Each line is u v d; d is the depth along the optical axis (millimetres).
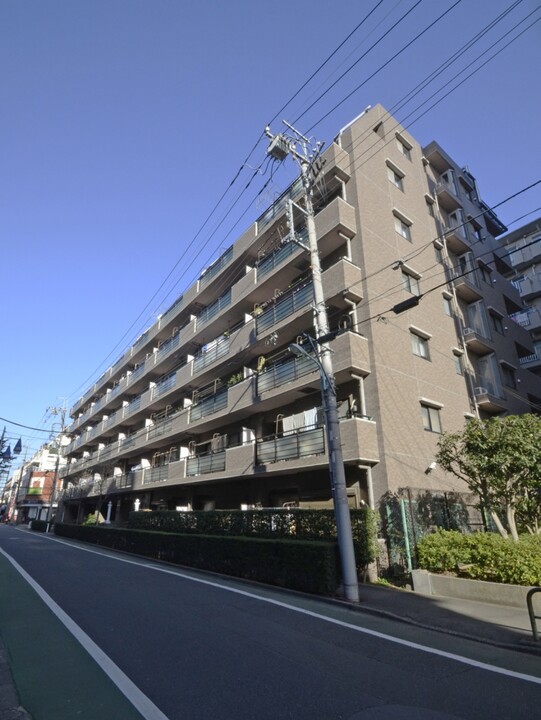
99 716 4121
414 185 20922
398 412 14711
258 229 20750
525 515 12016
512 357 23500
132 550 19719
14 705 4348
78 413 52969
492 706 4438
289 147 12789
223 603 8945
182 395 27062
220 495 21234
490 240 26484
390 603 9000
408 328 16891
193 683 4867
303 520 12852
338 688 4797
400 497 12727
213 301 26203
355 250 16234
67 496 43281
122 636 6562
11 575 12375
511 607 8516
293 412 17344
